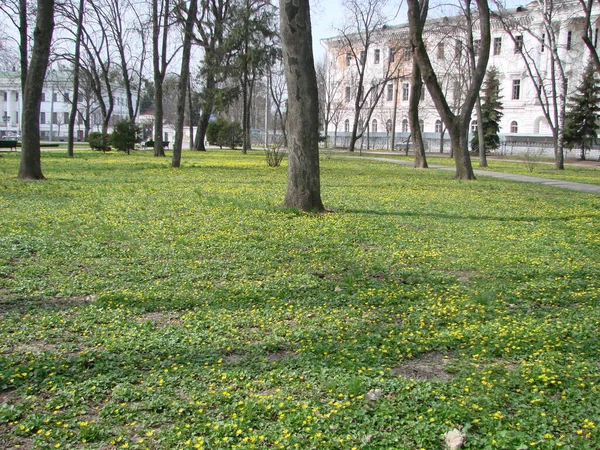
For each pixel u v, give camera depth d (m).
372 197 15.83
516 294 6.53
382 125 79.19
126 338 4.92
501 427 3.52
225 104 46.91
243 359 4.57
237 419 3.56
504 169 34.09
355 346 4.82
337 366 4.42
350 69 79.38
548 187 21.47
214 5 44.84
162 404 3.79
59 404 3.81
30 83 18.23
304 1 11.88
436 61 64.56
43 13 17.75
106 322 5.41
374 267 7.68
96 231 9.61
